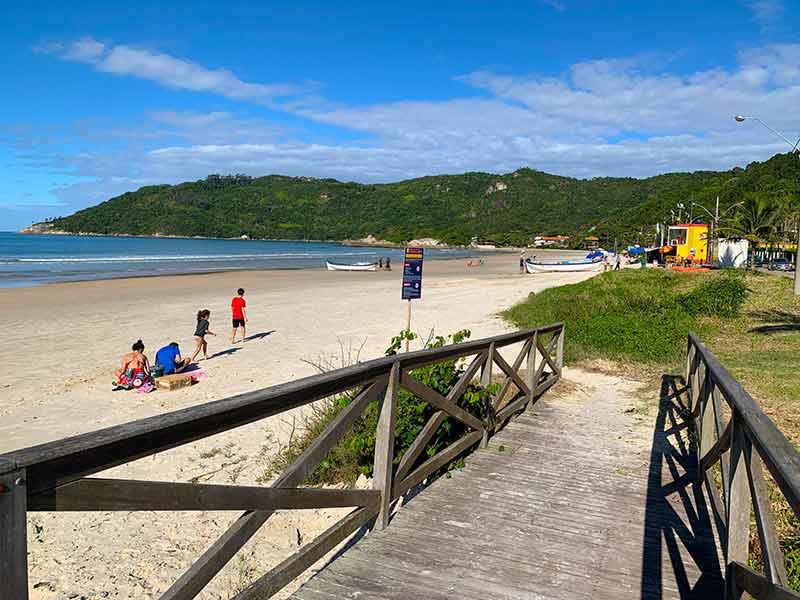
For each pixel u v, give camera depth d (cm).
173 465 669
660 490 523
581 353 1186
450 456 552
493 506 476
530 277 4331
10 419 869
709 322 1549
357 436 561
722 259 3503
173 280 3594
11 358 1294
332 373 346
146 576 453
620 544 416
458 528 432
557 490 517
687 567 386
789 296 1867
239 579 428
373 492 411
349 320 1834
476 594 344
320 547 352
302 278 3991
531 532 431
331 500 354
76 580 444
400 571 367
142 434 216
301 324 1767
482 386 645
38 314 2003
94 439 199
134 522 545
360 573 362
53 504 189
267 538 498
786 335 1343
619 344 1248
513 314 1803
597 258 6394
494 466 575
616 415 791
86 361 1272
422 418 559
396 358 418
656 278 2461
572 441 667
